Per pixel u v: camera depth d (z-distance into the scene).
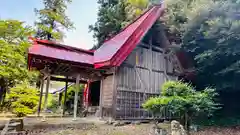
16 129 5.91
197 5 9.51
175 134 5.09
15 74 6.13
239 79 9.20
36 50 7.91
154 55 11.52
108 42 13.12
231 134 7.05
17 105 8.67
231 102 10.75
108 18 16.73
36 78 9.51
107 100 9.69
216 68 9.80
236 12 8.06
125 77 9.80
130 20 15.52
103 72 10.22
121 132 6.93
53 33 19.98
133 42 9.71
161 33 12.08
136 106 9.88
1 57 5.31
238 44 8.19
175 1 11.30
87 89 13.20
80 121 8.29
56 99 17.09
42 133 6.24
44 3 21.31
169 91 5.99
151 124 9.21
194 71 11.20
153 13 11.04
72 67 8.96
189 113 5.70
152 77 11.05
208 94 6.14
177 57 12.39
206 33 8.90
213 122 9.16
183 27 10.52
